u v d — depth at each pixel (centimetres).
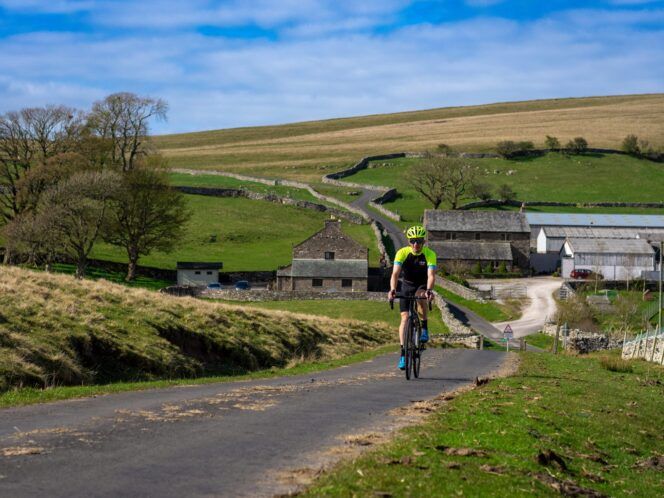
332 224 10525
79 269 8162
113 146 10338
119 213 9575
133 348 2491
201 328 3028
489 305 9138
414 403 1406
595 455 1150
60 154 8988
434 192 15325
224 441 994
